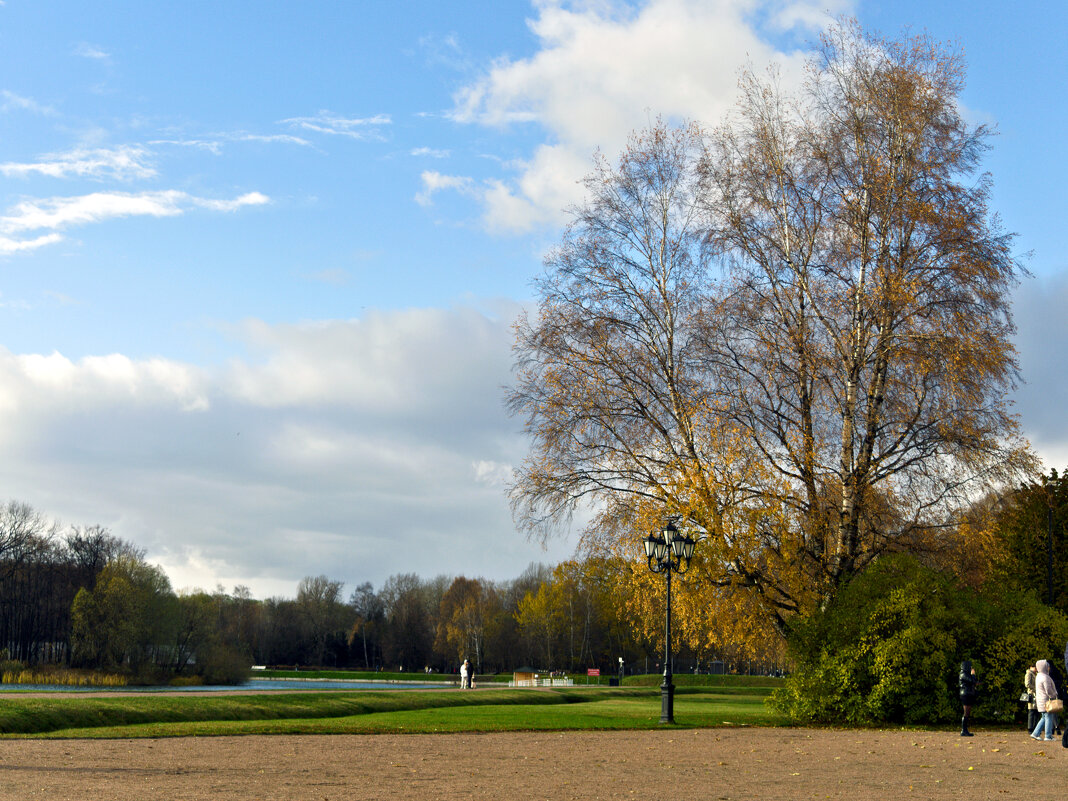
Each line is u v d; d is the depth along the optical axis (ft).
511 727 82.17
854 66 99.04
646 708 121.70
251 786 41.27
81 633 283.38
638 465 100.68
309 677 324.39
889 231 95.50
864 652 90.17
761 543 92.27
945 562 99.45
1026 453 91.20
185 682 281.33
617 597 102.73
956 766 54.19
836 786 44.45
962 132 95.71
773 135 100.89
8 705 73.61
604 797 39.63
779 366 95.61
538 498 101.86
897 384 94.07
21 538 328.29
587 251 105.70
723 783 45.42
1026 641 90.27
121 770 46.32
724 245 99.81
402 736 72.84
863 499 93.04
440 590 560.61
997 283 91.86
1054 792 42.45
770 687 210.59
